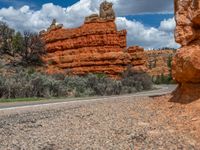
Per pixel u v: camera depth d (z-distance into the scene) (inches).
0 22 2837.1
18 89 1295.5
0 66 2057.1
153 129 430.9
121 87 1755.7
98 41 2701.8
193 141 373.7
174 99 570.9
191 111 484.4
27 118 598.5
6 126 514.0
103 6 2837.1
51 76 1881.2
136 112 555.2
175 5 615.8
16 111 719.7
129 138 395.2
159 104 584.7
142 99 768.9
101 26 2748.5
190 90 533.0
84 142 385.1
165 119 476.1
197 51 500.1
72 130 459.8
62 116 596.7
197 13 510.3
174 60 549.3
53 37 2979.8
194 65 498.6
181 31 553.0
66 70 2635.3
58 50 2893.7
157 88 2272.4
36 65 2684.5
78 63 2684.5
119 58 2632.9
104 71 2618.1
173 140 378.0
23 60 2598.4
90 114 590.6
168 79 3690.9
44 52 2886.3
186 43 537.6
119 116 537.0
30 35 2721.5
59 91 1446.9
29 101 1056.2
